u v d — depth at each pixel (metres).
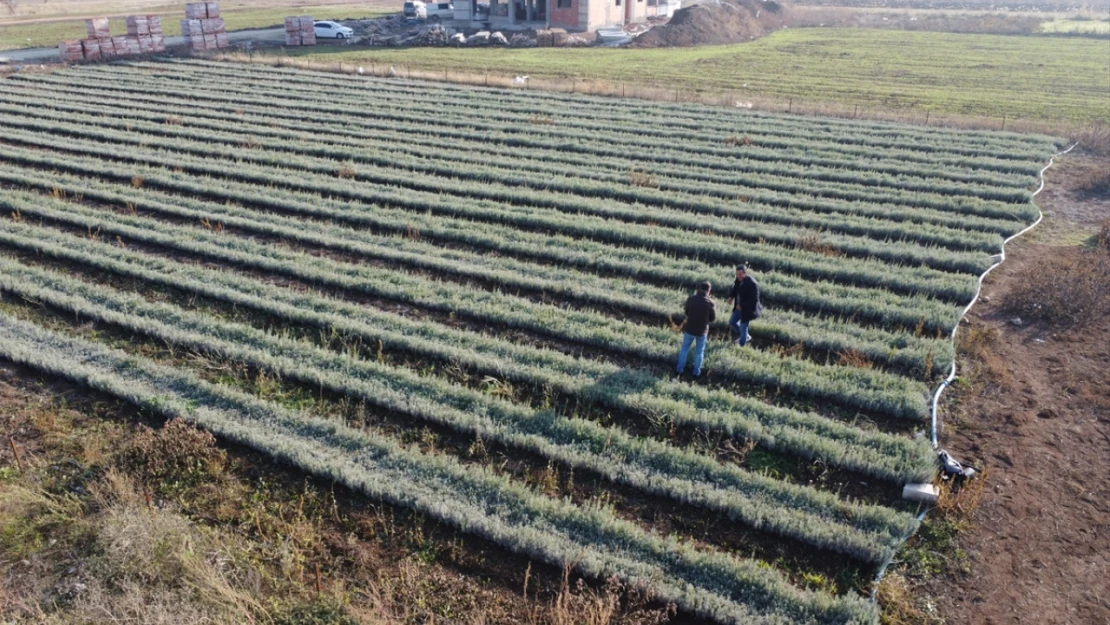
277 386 14.41
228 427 12.74
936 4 106.69
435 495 11.38
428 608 9.64
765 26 73.38
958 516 11.29
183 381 14.22
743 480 11.76
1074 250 21.38
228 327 16.22
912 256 20.55
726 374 14.92
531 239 21.42
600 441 12.70
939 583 10.16
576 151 30.58
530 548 10.47
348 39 59.97
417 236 21.86
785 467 12.40
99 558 10.11
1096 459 12.52
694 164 29.02
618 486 11.96
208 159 28.59
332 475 11.76
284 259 19.97
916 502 11.59
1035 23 71.94
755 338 16.48
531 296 18.50
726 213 23.95
